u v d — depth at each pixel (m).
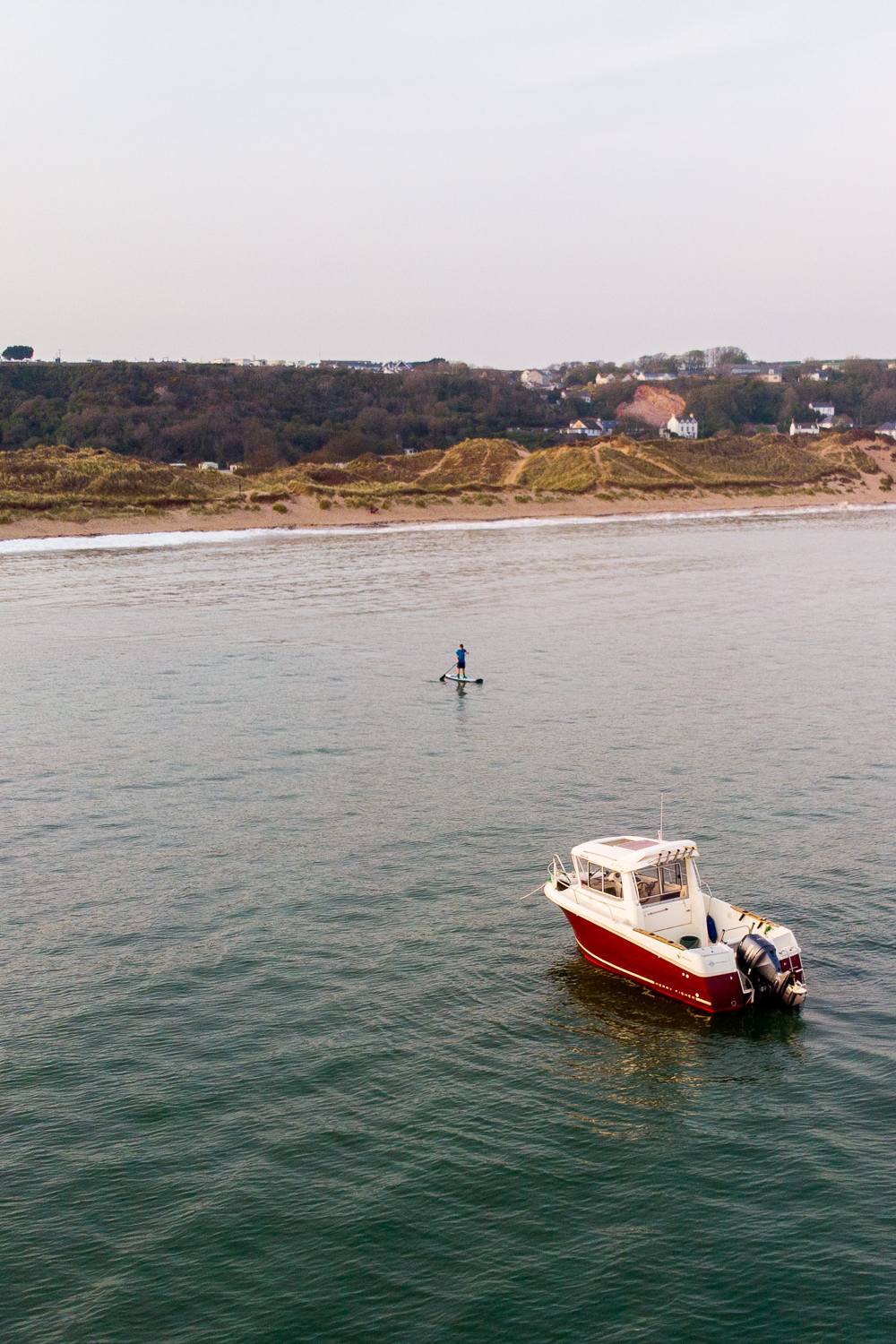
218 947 24.11
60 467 142.62
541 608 74.44
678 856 23.50
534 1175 16.67
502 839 30.50
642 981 22.56
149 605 75.25
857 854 28.95
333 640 62.41
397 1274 14.71
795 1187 16.34
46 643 60.72
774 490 194.00
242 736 41.53
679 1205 15.98
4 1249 15.16
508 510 159.00
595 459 190.25
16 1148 17.25
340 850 29.75
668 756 38.28
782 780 35.47
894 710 44.88
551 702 46.69
